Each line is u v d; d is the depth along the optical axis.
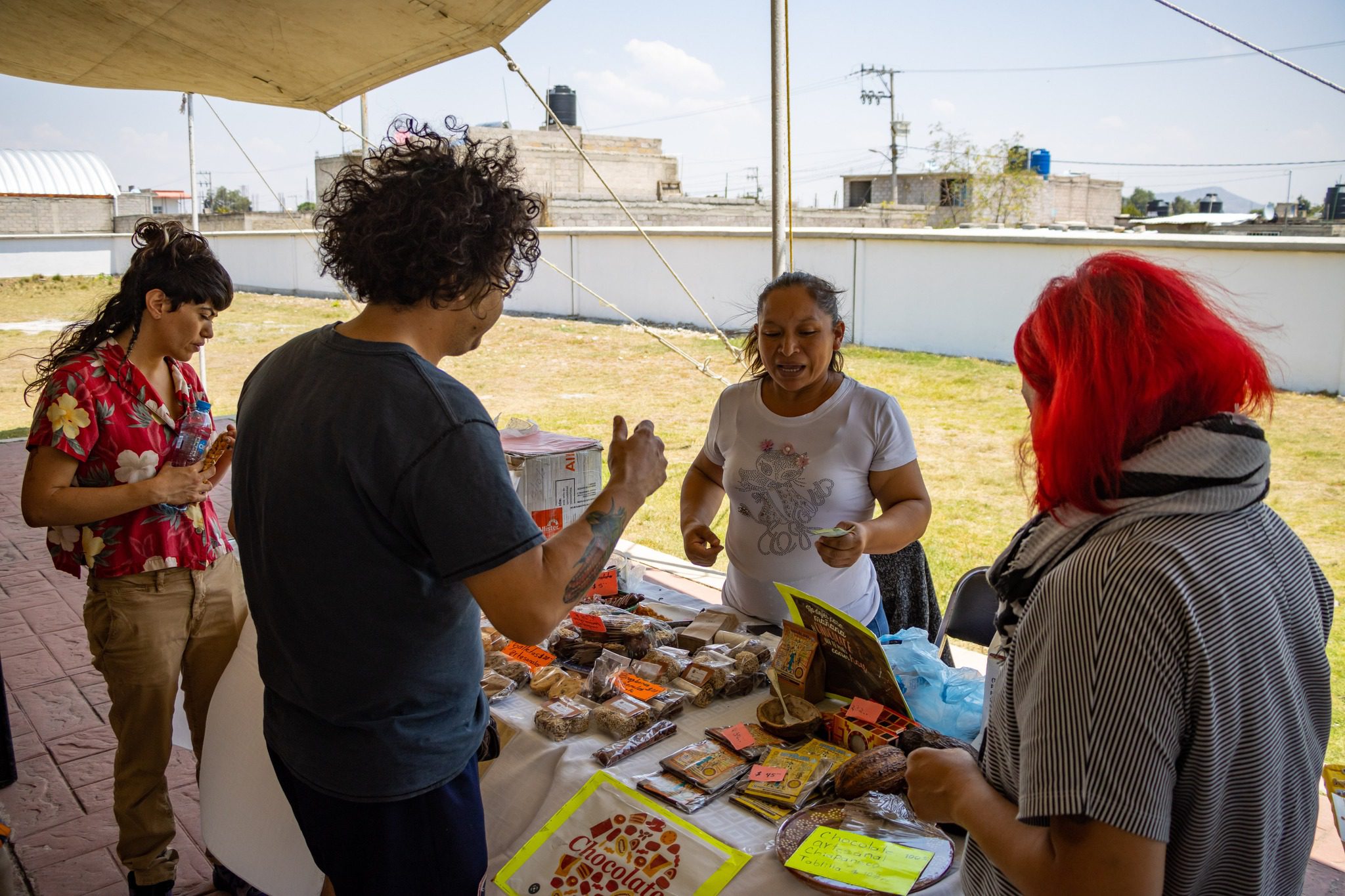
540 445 2.70
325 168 25.30
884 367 13.88
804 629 1.86
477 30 3.42
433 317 1.27
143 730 2.18
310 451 1.20
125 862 2.27
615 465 1.37
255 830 1.93
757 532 2.37
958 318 14.73
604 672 1.94
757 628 2.31
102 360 2.07
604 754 1.69
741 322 17.39
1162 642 0.82
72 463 2.03
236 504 1.35
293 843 1.90
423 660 1.27
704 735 1.79
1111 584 0.84
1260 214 30.94
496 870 1.60
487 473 1.19
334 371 1.22
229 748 1.98
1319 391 11.27
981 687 1.86
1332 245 10.84
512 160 1.32
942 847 1.41
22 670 3.80
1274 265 11.30
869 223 30.31
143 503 2.05
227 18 3.30
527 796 1.75
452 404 1.19
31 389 2.14
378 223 1.19
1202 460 0.85
